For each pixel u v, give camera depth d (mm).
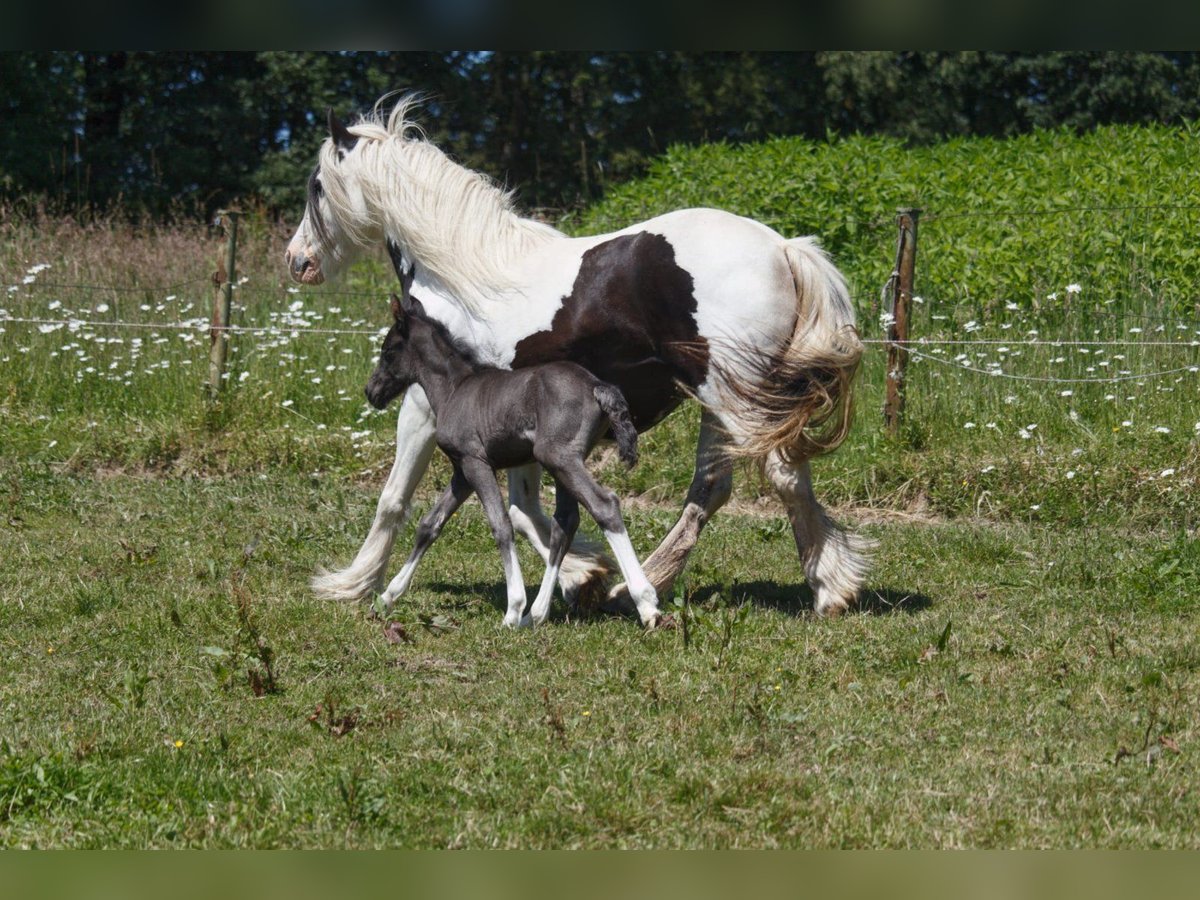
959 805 6637
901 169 24828
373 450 16969
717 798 6641
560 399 9719
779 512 15414
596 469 16391
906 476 15609
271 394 18406
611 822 6430
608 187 38469
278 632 9852
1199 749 7336
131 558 12148
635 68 45719
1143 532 14148
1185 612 10594
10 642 9555
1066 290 18594
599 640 9656
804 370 9938
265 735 7691
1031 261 20062
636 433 9594
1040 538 13516
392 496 10977
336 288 22531
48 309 21016
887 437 16359
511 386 9938
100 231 26375
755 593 11609
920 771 7117
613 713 8008
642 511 15289
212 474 16906
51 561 12133
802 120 47375
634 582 9805
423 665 9164
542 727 7758
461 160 43625
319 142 42625
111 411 18641
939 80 45062
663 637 9594
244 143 43094
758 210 22484
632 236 10219
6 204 28172
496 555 13062
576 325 10234
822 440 10117
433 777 7004
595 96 45750
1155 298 18828
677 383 10156
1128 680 8680
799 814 6535
